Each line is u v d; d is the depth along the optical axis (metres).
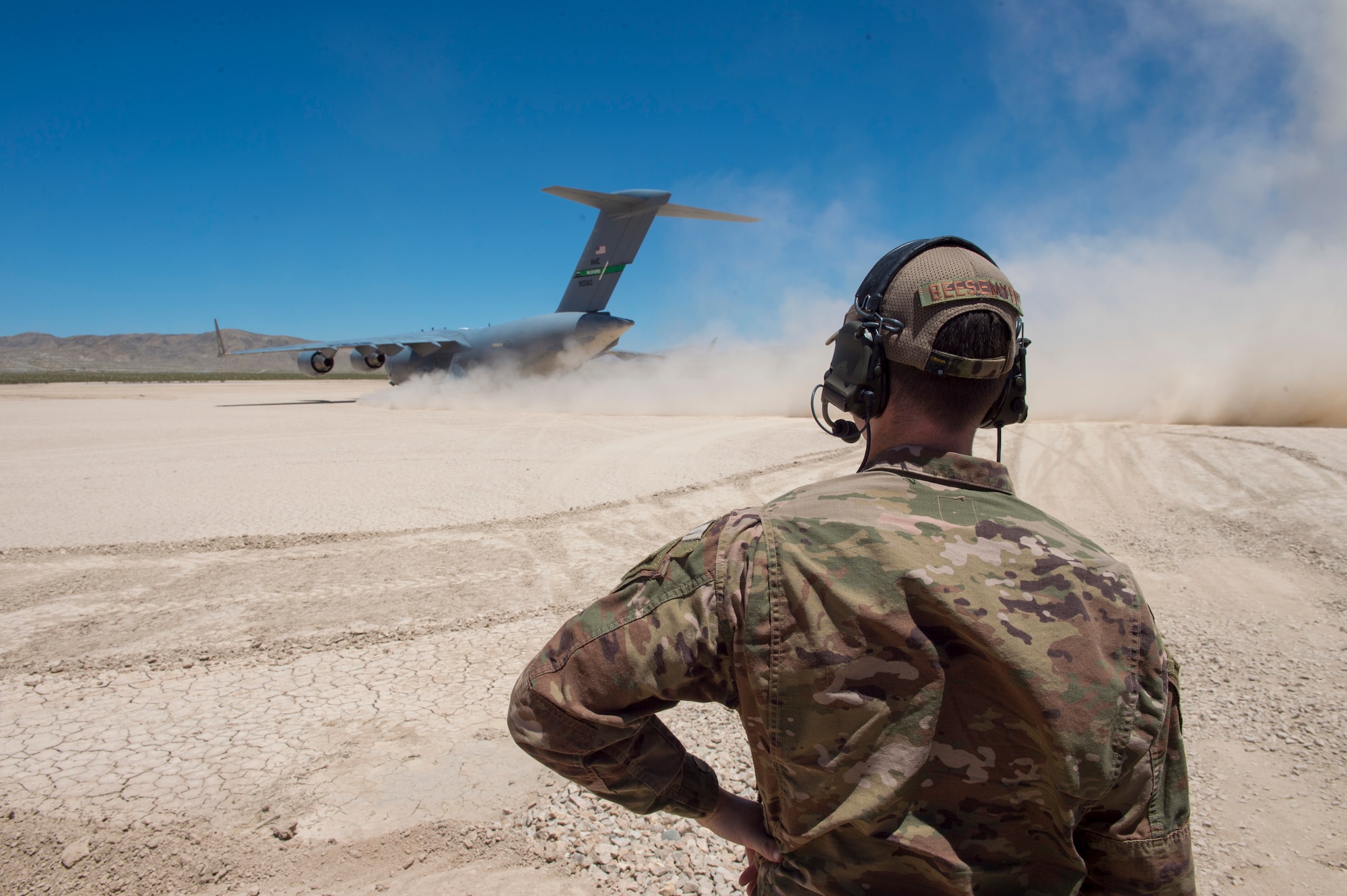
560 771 1.14
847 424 1.30
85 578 5.74
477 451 12.38
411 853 2.70
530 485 9.46
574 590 5.57
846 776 0.96
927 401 1.11
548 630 4.82
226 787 3.08
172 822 2.84
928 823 0.97
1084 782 0.89
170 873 2.57
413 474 10.18
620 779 1.14
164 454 11.90
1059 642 0.91
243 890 2.51
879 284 1.16
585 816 2.90
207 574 5.86
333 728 3.58
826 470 10.48
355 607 5.20
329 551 6.52
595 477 9.96
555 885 2.53
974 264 1.11
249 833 2.79
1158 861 0.96
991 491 1.09
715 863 2.62
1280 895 2.48
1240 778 3.15
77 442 13.52
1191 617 4.93
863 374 1.15
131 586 5.59
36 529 7.09
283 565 6.12
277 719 3.66
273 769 3.22
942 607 0.91
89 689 3.95
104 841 2.72
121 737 3.46
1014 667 0.89
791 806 1.02
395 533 7.13
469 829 2.82
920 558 0.96
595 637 1.08
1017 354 1.23
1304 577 5.62
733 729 3.56
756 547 1.04
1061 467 10.19
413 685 4.04
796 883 1.06
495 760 3.31
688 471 10.39
